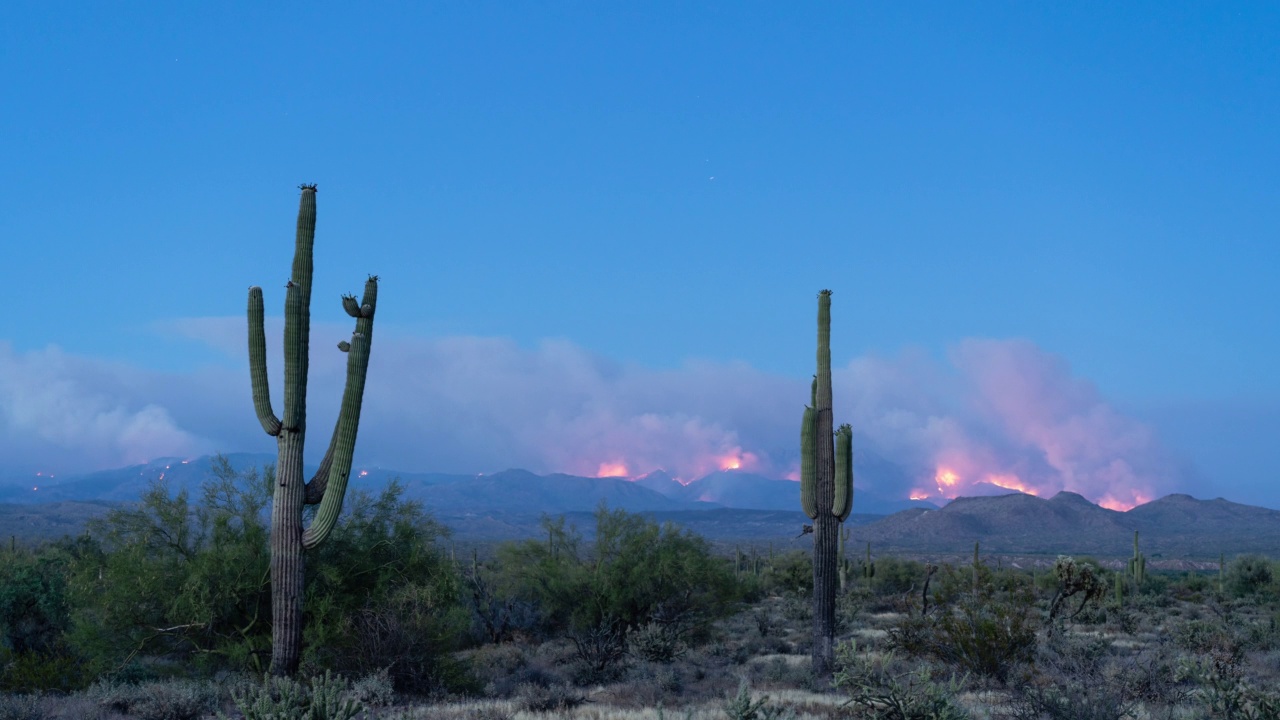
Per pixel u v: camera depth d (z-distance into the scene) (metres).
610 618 30.91
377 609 19.42
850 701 13.19
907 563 61.44
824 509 21.50
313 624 19.03
